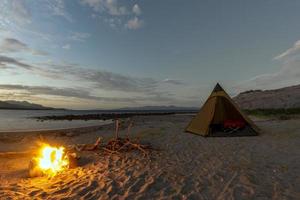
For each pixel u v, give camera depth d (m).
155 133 13.48
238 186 4.89
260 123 16.97
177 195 4.54
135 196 4.54
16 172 6.43
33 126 26.05
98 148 8.95
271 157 7.21
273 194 4.46
